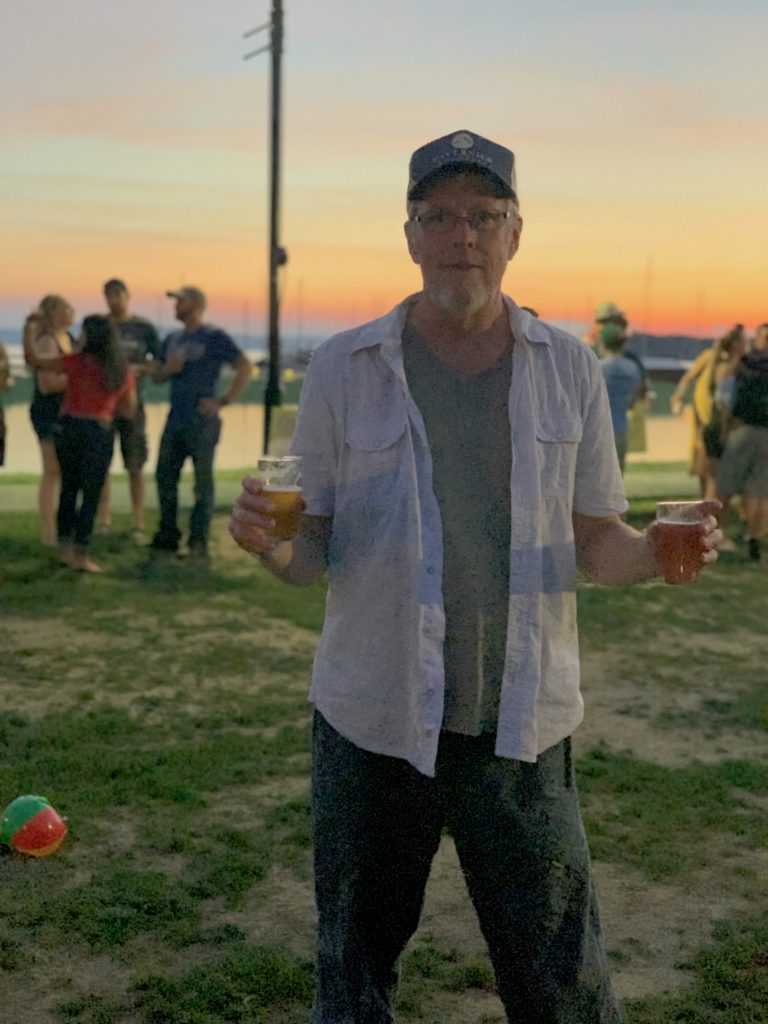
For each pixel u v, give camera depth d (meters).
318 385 2.60
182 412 10.41
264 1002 3.51
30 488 15.22
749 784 5.36
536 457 2.50
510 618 2.48
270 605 8.80
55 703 6.34
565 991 2.52
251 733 5.97
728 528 12.71
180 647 7.61
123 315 11.07
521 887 2.52
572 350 2.61
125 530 11.80
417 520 2.47
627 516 13.51
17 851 4.43
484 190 2.47
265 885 4.27
